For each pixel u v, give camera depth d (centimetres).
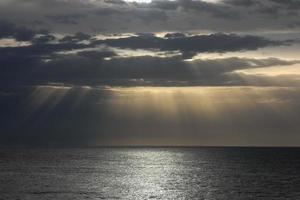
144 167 14925
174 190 8575
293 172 12562
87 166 15100
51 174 11662
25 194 7750
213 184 9550
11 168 13738
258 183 9675
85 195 7756
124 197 7625
